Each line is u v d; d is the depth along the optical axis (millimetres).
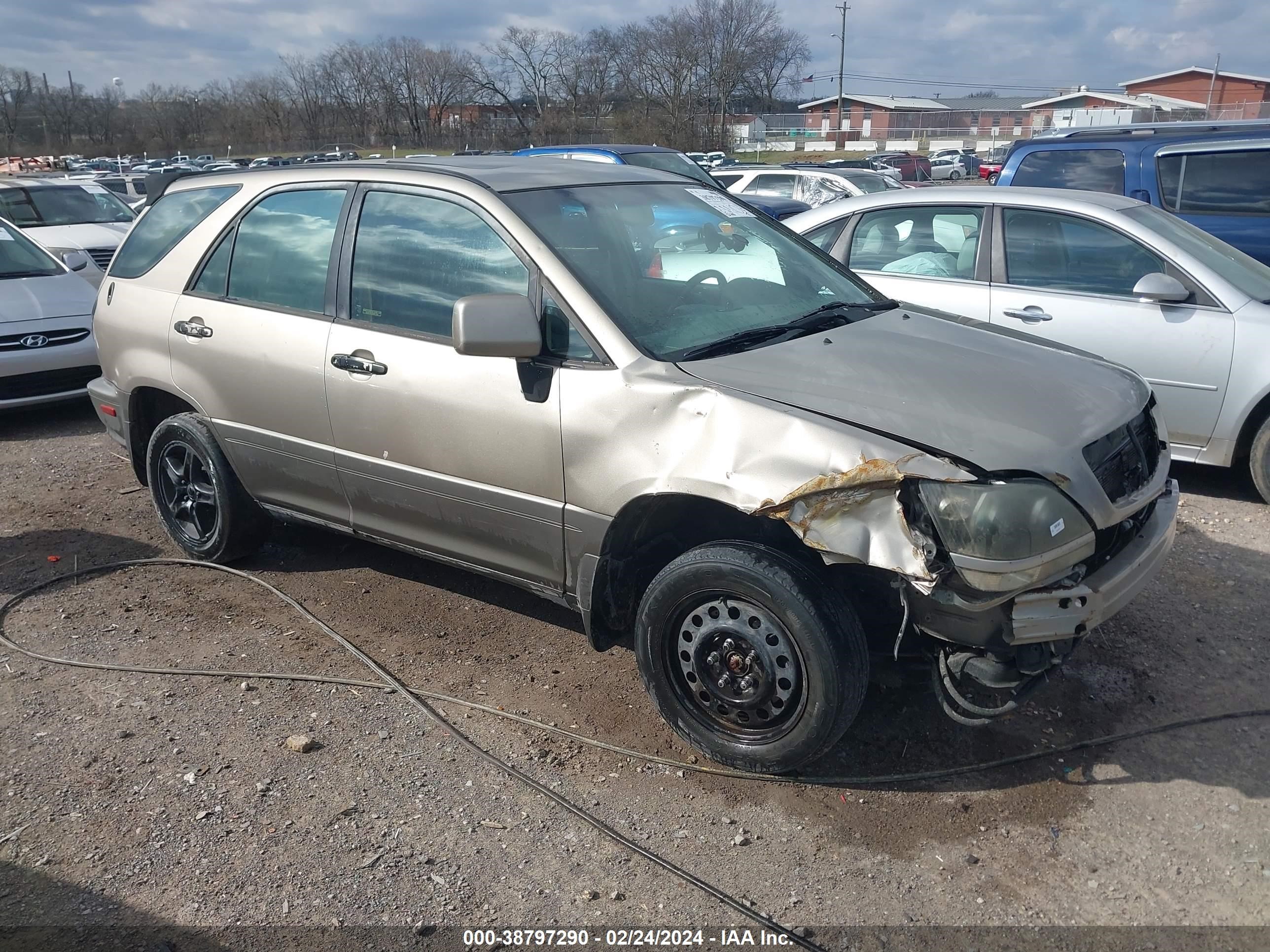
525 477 3488
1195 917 2703
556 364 3387
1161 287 5500
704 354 3326
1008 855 2943
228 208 4555
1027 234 6133
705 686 3252
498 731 3566
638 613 3344
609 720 3629
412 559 5035
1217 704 3680
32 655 4086
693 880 2848
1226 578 4695
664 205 4164
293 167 4441
